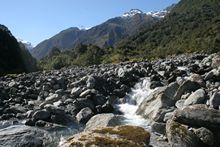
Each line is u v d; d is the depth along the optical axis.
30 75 31.72
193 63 28.09
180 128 11.40
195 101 14.39
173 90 15.96
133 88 21.39
